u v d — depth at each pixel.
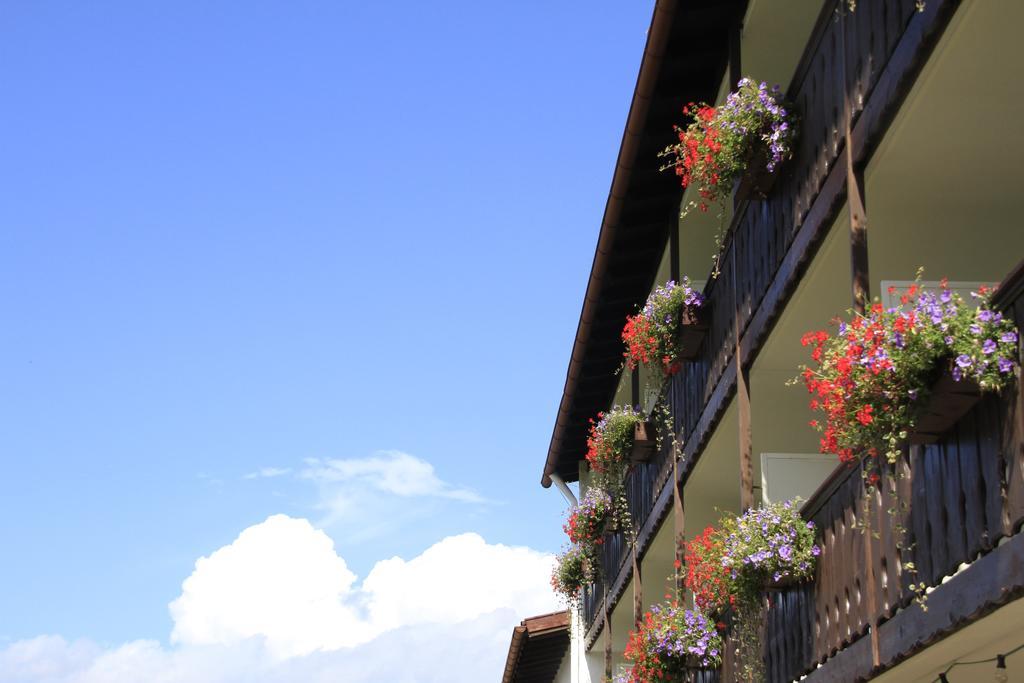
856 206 8.53
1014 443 6.29
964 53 7.40
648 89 13.30
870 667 8.37
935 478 7.21
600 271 17.11
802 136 9.91
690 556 11.82
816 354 7.78
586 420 22.88
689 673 14.38
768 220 10.82
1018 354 6.33
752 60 13.38
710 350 13.28
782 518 10.19
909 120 8.11
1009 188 8.89
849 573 8.98
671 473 15.19
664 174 15.30
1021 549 6.22
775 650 10.85
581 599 23.81
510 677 27.08
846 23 8.76
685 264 16.98
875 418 7.08
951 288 8.66
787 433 12.90
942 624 7.15
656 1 12.21
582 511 20.05
